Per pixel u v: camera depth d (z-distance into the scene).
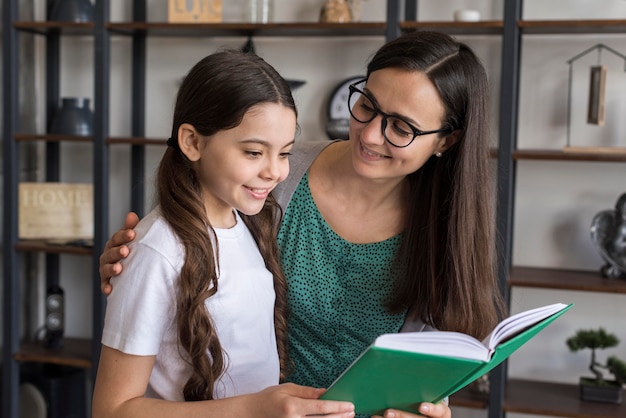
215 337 1.29
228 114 1.21
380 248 1.58
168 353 1.31
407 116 1.38
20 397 3.35
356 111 1.45
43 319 3.65
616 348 3.05
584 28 2.74
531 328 1.22
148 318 1.24
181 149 1.28
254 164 1.23
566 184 3.05
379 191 1.55
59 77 3.50
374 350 1.07
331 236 1.59
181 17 3.04
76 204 3.32
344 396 1.20
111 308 1.26
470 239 1.50
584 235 3.05
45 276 3.64
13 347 3.23
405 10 3.01
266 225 1.51
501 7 3.03
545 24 2.68
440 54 1.41
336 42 3.19
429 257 1.54
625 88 2.96
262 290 1.40
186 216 1.27
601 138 3.00
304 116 3.24
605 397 2.82
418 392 1.21
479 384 2.88
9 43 3.11
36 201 3.29
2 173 3.34
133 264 1.26
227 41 3.29
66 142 3.54
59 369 3.44
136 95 3.35
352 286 1.60
